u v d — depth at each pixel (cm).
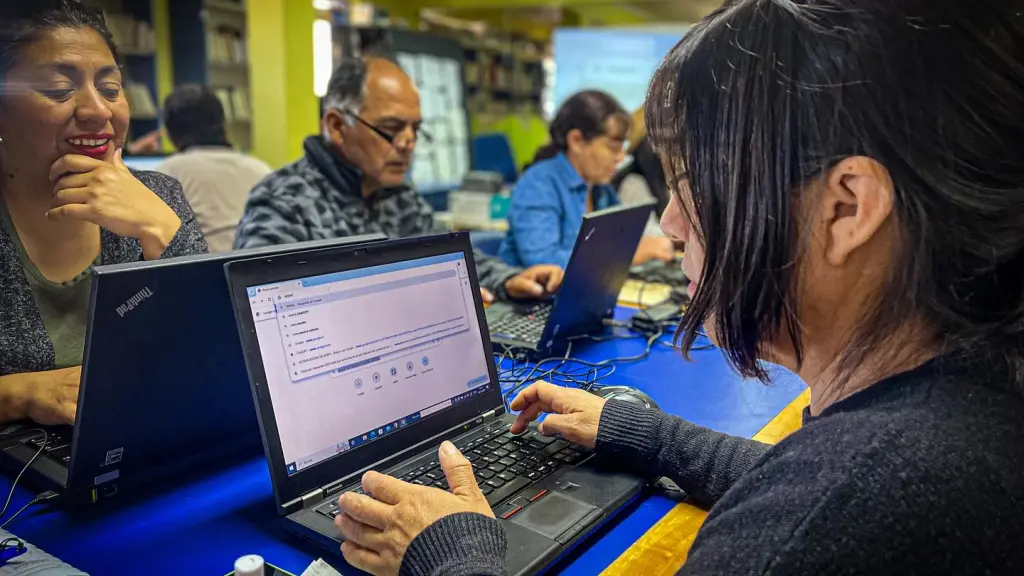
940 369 53
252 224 184
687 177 61
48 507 85
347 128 195
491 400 108
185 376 88
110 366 80
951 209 50
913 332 54
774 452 56
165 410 88
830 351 59
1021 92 49
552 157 276
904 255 52
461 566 62
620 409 98
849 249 53
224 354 92
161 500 88
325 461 83
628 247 173
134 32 557
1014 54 49
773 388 134
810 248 55
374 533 69
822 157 52
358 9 758
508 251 271
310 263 86
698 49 59
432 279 103
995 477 47
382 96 192
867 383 57
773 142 54
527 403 104
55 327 117
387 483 72
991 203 49
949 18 49
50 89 105
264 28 608
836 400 60
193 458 96
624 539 82
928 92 49
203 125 280
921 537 45
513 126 997
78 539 79
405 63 593
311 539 77
